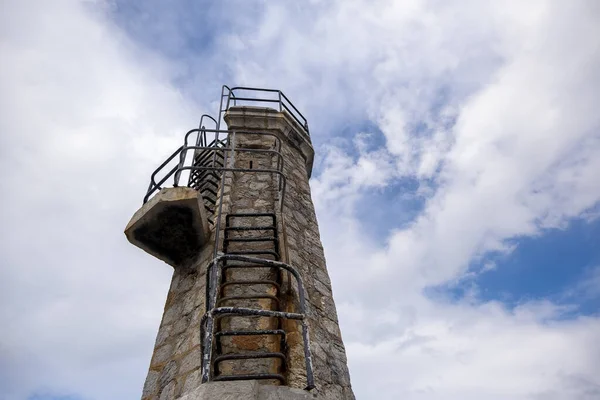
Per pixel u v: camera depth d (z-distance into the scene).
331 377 4.14
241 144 6.97
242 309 3.05
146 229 4.93
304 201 6.61
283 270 4.71
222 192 5.30
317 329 4.54
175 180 4.89
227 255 3.56
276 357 3.73
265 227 5.13
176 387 3.87
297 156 7.60
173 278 5.32
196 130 5.74
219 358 3.52
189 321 4.46
